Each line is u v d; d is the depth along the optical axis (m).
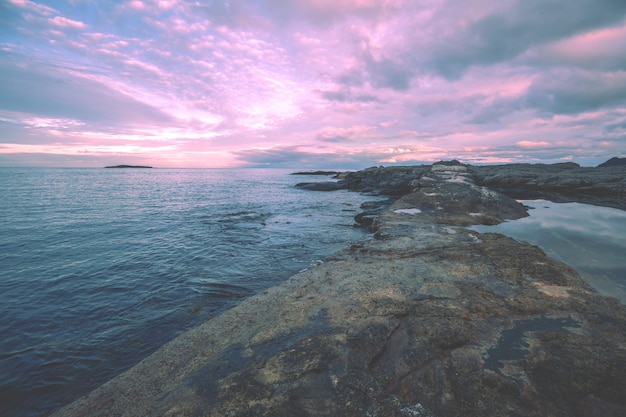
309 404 3.40
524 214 15.48
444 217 14.75
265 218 20.36
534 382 3.62
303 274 8.28
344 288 6.70
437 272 7.39
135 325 6.50
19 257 11.28
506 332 4.72
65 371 5.07
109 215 20.70
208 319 6.56
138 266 10.33
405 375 3.82
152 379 4.31
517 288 6.38
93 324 6.57
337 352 4.27
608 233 11.48
